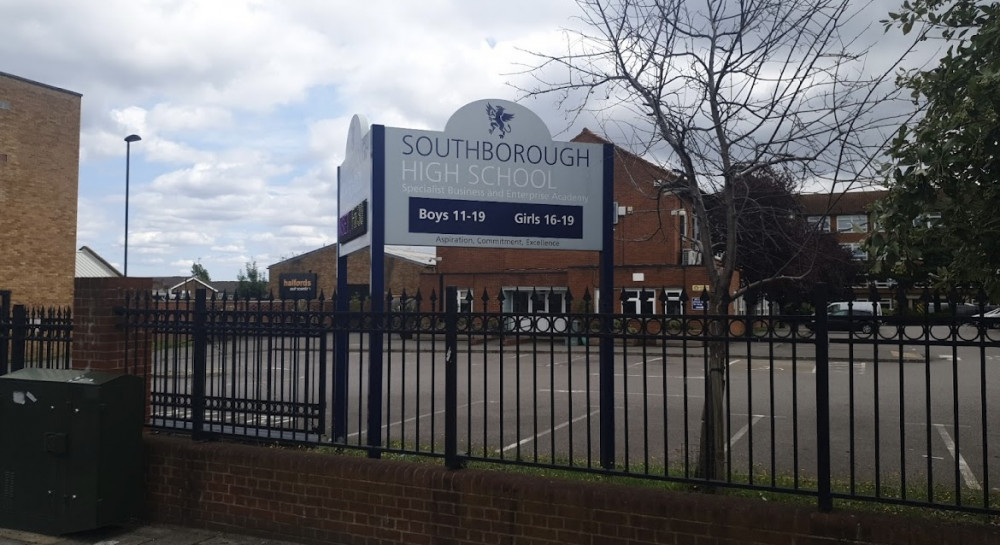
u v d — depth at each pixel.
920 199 3.98
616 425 10.54
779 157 5.55
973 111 3.85
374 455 5.91
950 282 4.15
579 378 16.70
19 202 24.20
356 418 11.12
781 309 4.76
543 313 5.18
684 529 4.61
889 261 4.11
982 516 4.66
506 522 5.11
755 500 4.61
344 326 5.94
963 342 4.15
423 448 6.79
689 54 5.70
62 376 6.21
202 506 6.22
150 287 7.11
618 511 4.79
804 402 12.78
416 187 6.30
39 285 24.77
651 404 12.55
